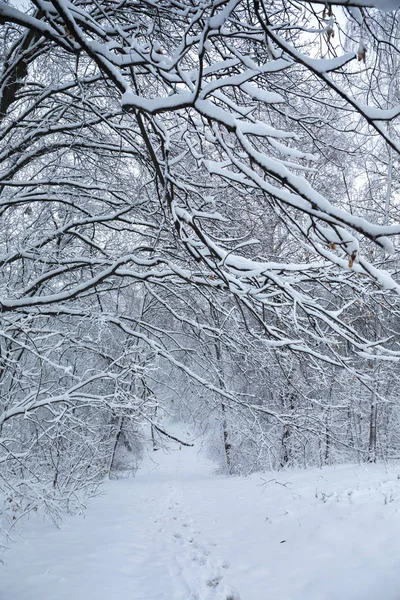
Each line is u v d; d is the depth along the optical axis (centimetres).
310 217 200
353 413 1362
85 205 709
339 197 688
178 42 446
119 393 615
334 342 402
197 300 839
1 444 574
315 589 458
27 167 701
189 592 489
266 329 384
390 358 349
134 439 1623
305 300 374
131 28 358
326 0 135
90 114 545
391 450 1359
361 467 1044
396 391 1269
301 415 593
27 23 216
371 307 479
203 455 2067
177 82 209
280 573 523
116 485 1397
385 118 144
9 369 693
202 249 391
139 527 812
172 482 1475
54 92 472
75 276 755
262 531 698
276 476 1102
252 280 386
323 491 828
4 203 536
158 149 496
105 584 486
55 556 568
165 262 487
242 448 1273
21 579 471
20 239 641
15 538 632
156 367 646
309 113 469
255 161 174
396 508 605
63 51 529
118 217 553
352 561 498
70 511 839
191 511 968
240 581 527
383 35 246
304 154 212
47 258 575
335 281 445
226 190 605
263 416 661
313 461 1280
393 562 460
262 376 670
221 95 228
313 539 587
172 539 740
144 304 1109
